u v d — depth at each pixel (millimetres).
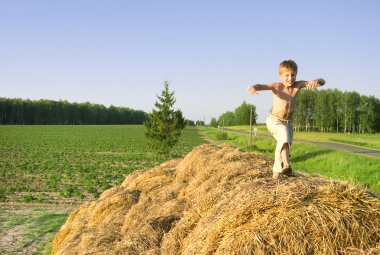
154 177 9438
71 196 18297
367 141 58094
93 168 28734
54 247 9336
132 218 7395
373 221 3889
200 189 6758
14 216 14203
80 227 8805
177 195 7703
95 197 18125
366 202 4047
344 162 24328
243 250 3850
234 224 4215
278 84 5457
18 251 10406
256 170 6660
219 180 6656
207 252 4172
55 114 171625
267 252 3775
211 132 99812
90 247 6797
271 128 5547
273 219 4016
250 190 4684
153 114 37875
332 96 112188
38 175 25172
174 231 5449
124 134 87000
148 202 7777
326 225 3812
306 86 5312
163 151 38125
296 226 3871
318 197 4152
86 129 108938
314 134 86000
